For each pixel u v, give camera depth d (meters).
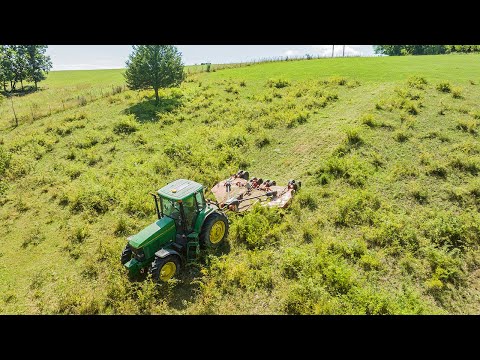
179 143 22.06
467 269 11.05
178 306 10.30
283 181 17.48
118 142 23.77
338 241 12.46
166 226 11.23
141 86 31.16
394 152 17.95
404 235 12.43
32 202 17.00
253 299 10.37
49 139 24.31
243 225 13.20
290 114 24.88
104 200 16.44
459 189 14.47
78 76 71.56
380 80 30.88
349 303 9.70
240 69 44.53
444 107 21.66
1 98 36.78
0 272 12.41
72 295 10.73
